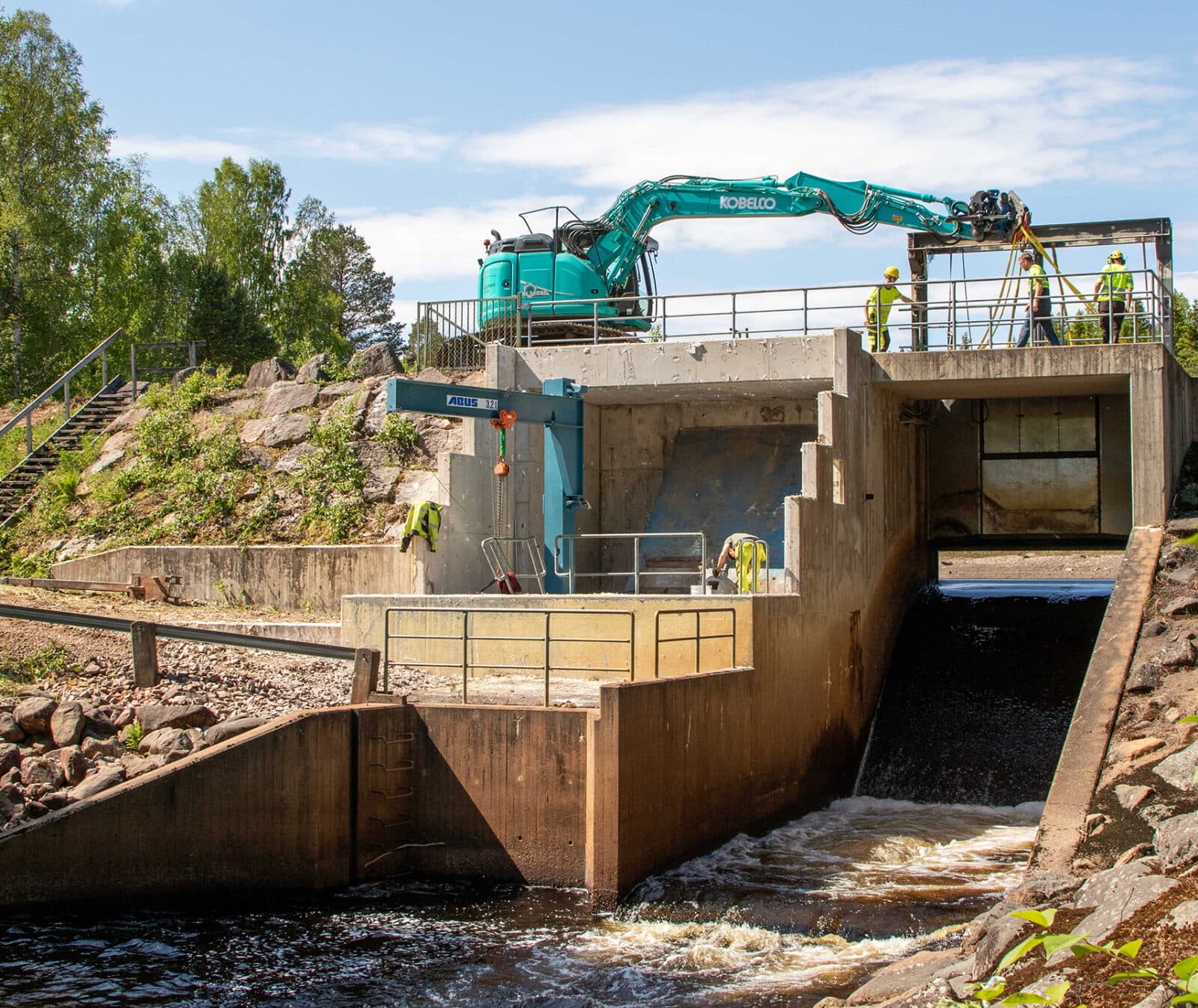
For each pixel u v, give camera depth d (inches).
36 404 1407.5
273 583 1085.8
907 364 1058.1
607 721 637.3
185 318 2415.1
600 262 1238.3
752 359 1069.8
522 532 1122.7
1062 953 377.7
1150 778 577.3
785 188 1195.3
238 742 640.4
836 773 956.0
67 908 608.1
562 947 584.7
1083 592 1478.8
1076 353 1007.0
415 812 701.3
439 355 1328.7
